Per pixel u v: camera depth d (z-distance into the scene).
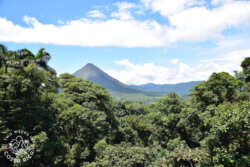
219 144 14.12
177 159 16.08
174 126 29.19
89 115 24.36
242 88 29.53
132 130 39.16
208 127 16.09
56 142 18.70
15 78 16.89
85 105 27.80
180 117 28.06
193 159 15.04
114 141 35.62
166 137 31.52
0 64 19.25
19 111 16.42
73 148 21.91
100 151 22.64
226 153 12.92
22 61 21.11
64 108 23.52
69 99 26.77
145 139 42.03
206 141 15.34
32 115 17.75
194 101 33.06
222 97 27.33
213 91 27.05
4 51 18.61
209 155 15.02
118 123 41.22
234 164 12.68
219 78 27.45
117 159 19.39
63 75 35.31
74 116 22.42
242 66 24.89
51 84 22.66
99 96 34.25
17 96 17.27
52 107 20.94
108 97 37.84
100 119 27.42
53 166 17.84
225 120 13.59
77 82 32.88
